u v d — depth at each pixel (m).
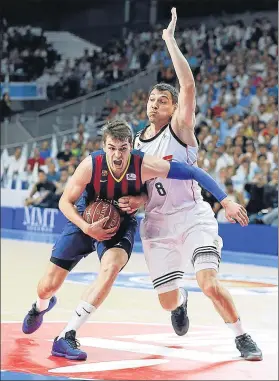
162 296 5.25
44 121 22.27
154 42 22.30
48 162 19.80
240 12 21.50
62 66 23.81
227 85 19.53
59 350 4.86
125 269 11.24
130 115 20.52
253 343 4.90
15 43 24.34
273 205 14.87
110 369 4.53
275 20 20.58
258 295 8.72
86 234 5.00
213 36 20.98
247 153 15.98
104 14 23.69
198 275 4.86
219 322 6.61
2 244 15.13
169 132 5.05
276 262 13.04
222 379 4.29
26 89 23.53
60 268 5.09
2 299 7.87
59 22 24.44
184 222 5.06
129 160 4.85
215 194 4.82
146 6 23.11
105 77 22.52
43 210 18.42
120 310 7.24
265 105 17.89
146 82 21.81
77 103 22.39
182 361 4.82
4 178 20.77
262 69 19.41
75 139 20.52
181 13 22.53
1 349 5.09
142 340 5.61
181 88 4.93
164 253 5.14
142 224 5.27
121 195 4.93
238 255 14.30
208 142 17.33
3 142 22.09
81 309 4.85
